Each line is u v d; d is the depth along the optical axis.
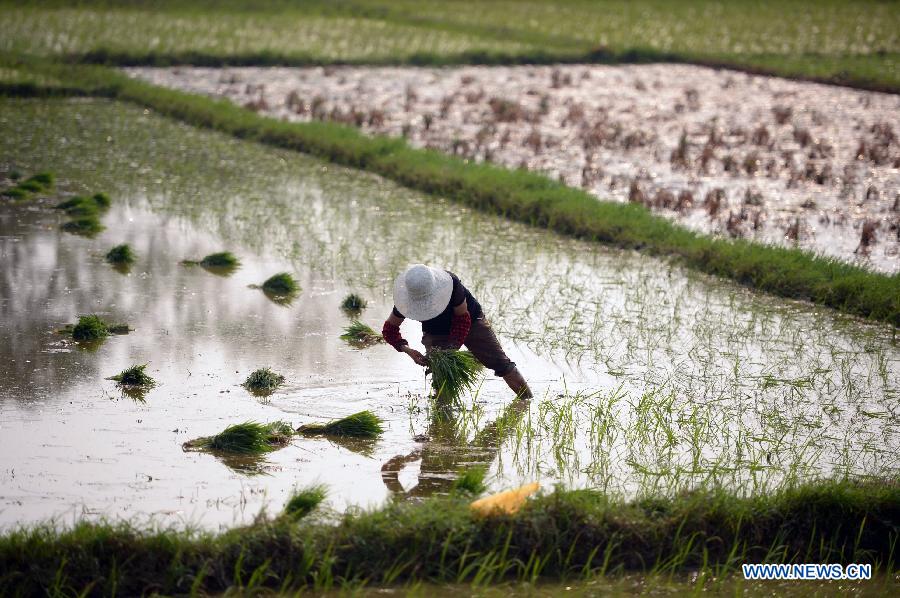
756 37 111.56
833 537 19.41
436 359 23.91
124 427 22.72
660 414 24.00
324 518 18.78
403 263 37.12
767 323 31.03
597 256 38.53
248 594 17.09
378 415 23.98
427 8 129.00
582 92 82.00
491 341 25.05
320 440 22.55
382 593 17.36
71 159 54.06
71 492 19.67
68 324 29.61
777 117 68.44
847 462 21.78
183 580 17.16
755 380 26.42
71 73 78.75
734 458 22.03
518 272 36.09
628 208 42.66
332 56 94.31
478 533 18.38
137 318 30.53
